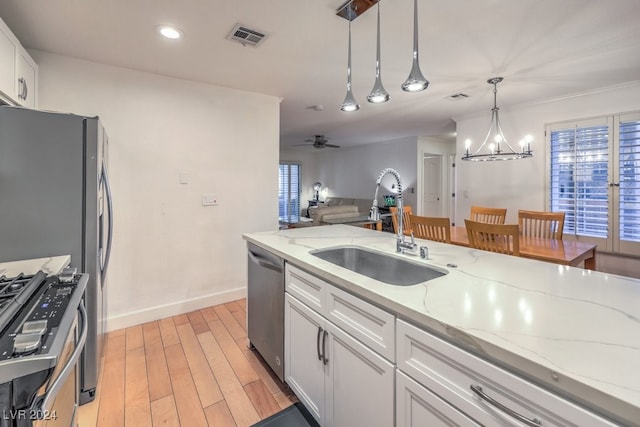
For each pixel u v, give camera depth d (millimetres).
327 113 4316
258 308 2066
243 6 1754
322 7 1770
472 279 1215
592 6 1773
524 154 2980
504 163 4074
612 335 763
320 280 1422
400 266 1630
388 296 1032
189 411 1653
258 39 2129
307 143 7703
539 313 893
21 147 1540
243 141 3209
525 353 683
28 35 2021
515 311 908
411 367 966
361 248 1871
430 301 984
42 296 1018
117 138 2535
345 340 1257
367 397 1152
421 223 2689
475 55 2416
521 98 3604
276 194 3451
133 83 2598
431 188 7195
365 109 4086
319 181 9656
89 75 2416
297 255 1624
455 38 2137
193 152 2906
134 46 2197
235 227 3186
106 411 1642
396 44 2219
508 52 2365
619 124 3148
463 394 818
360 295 1174
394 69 2662
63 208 1620
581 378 596
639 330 789
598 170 3301
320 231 2426
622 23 1960
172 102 2785
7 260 1523
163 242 2781
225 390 1821
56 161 1603
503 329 796
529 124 3812
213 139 3018
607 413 579
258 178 3320
